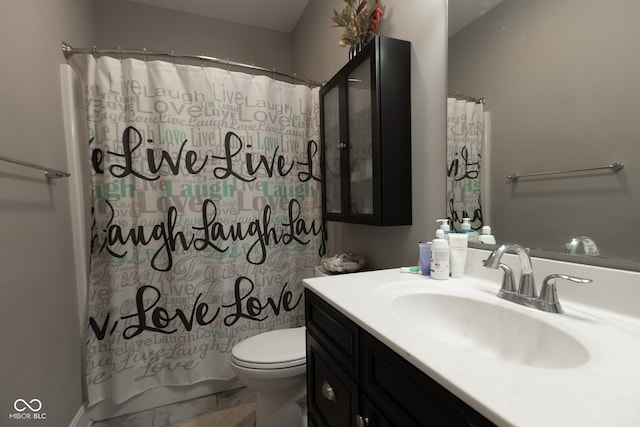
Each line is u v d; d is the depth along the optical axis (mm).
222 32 2463
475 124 968
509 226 869
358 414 709
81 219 1517
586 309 673
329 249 2006
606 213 646
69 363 1363
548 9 747
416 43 1188
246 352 1250
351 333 731
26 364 1027
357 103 1333
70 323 1394
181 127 1598
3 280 920
